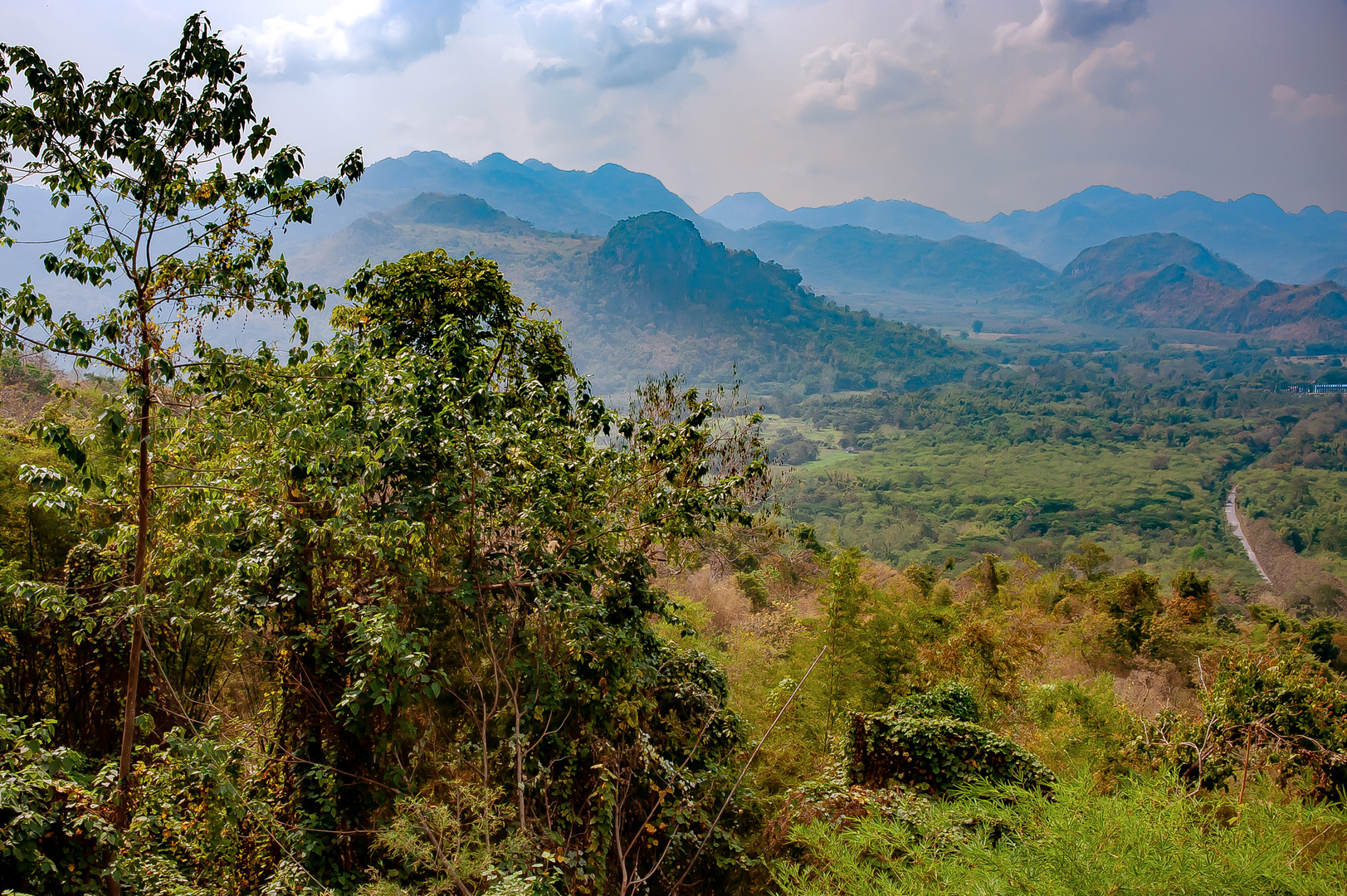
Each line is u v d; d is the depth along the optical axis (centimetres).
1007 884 288
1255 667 746
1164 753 766
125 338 416
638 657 685
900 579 2492
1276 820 316
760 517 895
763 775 862
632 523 774
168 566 501
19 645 609
